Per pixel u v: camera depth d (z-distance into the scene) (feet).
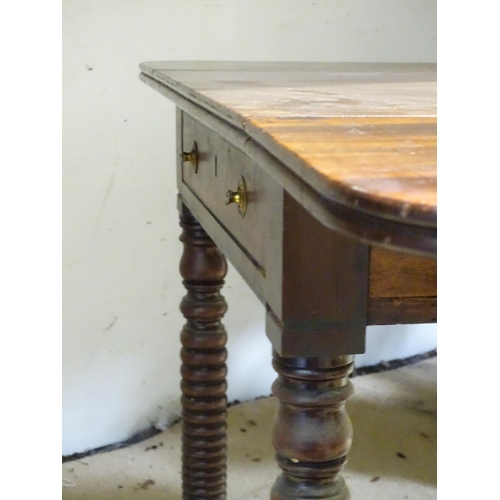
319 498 1.89
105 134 4.33
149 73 3.21
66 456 4.62
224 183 2.51
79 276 4.47
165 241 4.67
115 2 4.20
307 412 1.86
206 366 3.62
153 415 4.91
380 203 0.88
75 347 4.54
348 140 1.26
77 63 4.17
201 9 4.44
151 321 4.75
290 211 1.62
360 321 1.67
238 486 4.21
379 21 5.02
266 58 4.71
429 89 2.32
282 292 1.65
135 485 4.28
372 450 4.56
